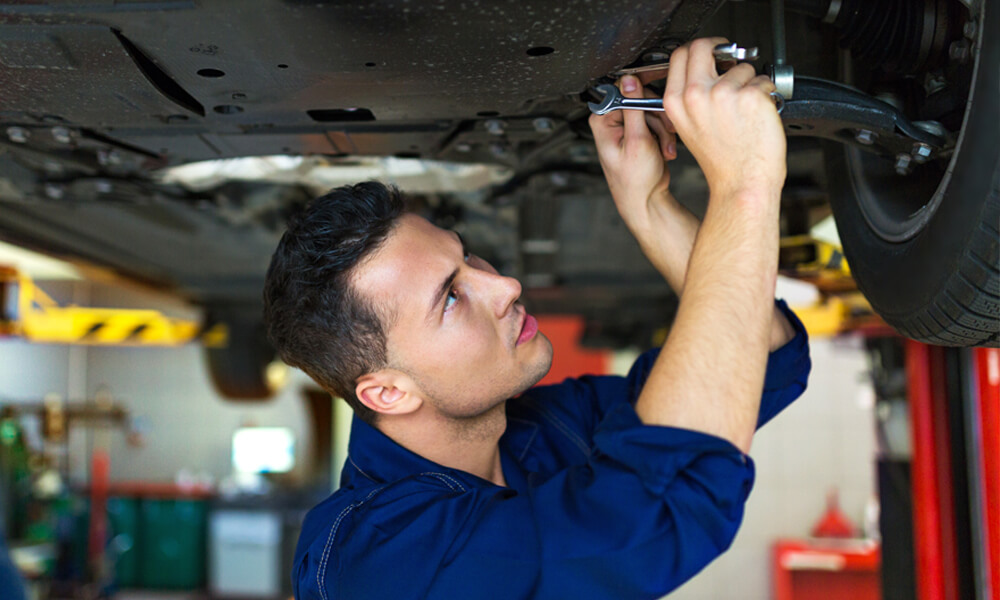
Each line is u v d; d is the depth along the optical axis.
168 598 6.73
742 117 0.83
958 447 1.94
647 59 0.95
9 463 5.46
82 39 0.86
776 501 5.75
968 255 0.82
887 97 1.08
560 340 6.10
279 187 1.97
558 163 1.55
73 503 6.28
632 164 1.07
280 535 6.73
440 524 0.96
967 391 1.89
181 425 8.23
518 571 0.87
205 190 1.77
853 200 1.13
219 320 3.89
